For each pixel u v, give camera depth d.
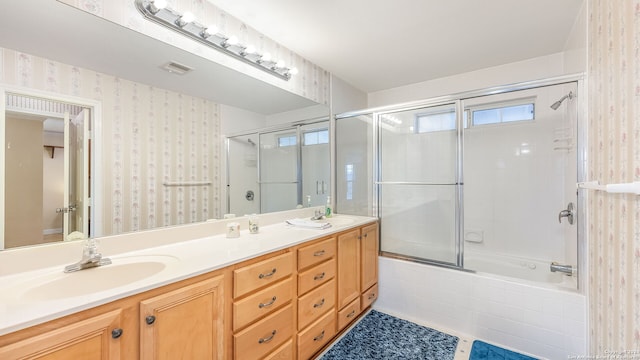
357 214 2.99
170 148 1.62
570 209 2.07
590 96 1.60
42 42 1.17
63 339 0.79
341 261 2.02
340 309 2.00
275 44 2.20
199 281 1.14
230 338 1.25
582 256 1.74
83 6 1.26
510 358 1.81
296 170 2.47
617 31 1.21
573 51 1.97
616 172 1.21
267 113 2.19
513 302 1.93
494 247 2.72
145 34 1.47
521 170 2.58
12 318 0.74
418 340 2.04
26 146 1.14
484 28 1.99
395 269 2.47
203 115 1.78
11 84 1.10
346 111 3.07
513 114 2.61
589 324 1.63
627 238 1.10
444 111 2.80
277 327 1.47
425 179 2.91
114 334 0.89
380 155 3.00
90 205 1.31
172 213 1.62
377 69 2.74
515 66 2.57
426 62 2.58
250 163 2.08
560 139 2.33
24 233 1.12
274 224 2.23
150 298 0.98
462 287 2.14
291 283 1.58
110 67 1.37
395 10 1.78
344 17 1.86
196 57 1.71
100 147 1.35
